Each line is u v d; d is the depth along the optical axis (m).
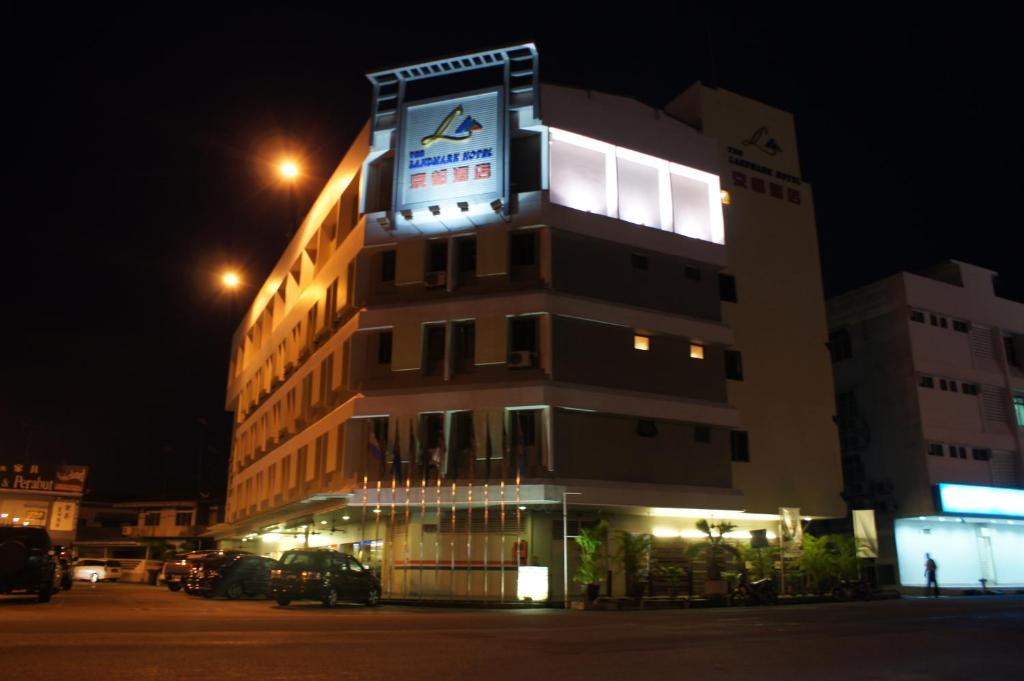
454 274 31.98
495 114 32.09
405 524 31.08
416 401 30.69
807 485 35.62
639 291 33.06
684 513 32.25
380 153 33.75
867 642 12.34
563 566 29.61
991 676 8.83
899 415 40.66
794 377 36.97
